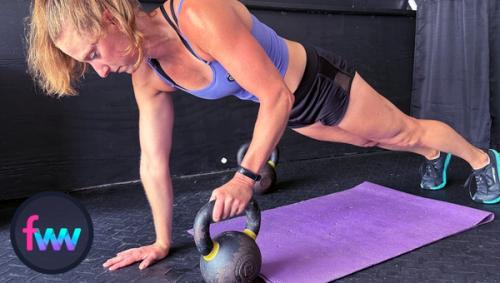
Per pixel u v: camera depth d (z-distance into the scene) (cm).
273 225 185
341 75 159
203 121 282
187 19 119
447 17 319
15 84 234
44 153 246
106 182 265
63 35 109
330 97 158
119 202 232
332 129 181
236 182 117
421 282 137
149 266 153
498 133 304
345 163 305
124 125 264
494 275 140
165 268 151
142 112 155
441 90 330
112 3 108
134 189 256
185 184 264
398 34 340
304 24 300
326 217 194
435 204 205
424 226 180
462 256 154
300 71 151
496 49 298
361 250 159
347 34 318
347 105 162
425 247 162
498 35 295
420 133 185
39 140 244
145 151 156
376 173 276
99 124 257
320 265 148
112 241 179
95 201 235
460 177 254
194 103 277
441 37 325
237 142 295
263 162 119
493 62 301
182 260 157
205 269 126
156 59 133
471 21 304
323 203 214
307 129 182
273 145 119
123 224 199
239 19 121
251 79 116
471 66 308
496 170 207
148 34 123
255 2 276
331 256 155
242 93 145
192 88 142
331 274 141
